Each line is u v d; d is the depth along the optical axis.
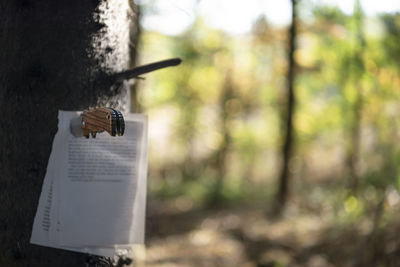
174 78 19.64
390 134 8.89
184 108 20.70
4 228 1.83
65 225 1.86
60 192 1.85
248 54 18.38
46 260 1.85
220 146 20.02
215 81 19.80
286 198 12.54
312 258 6.96
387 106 9.26
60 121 1.82
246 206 14.85
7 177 1.83
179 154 22.50
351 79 9.79
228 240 9.25
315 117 14.37
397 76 8.80
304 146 15.91
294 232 8.48
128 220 1.94
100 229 1.90
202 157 21.75
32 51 1.82
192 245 9.19
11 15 1.83
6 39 1.83
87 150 1.87
